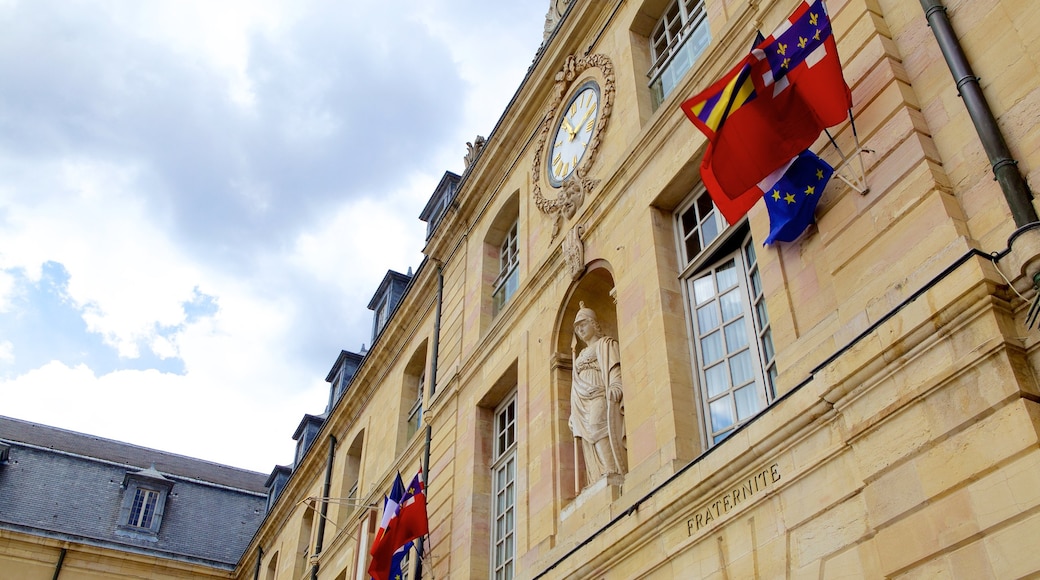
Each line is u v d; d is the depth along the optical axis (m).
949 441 5.59
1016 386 5.27
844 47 7.80
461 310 16.56
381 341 20.84
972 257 5.73
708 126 7.93
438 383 16.59
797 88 7.63
